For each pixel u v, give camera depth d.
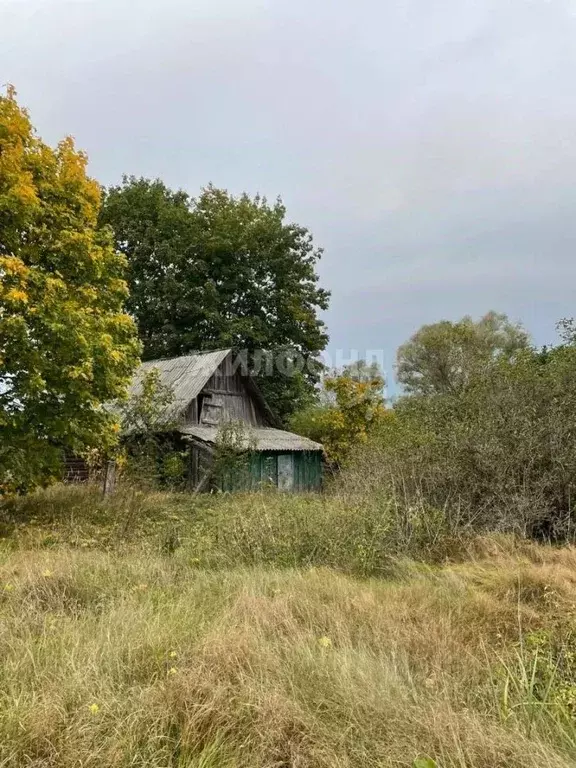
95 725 2.62
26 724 2.58
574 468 7.94
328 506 8.12
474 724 2.60
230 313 24.83
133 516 9.41
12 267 8.42
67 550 6.61
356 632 3.90
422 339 29.27
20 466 8.91
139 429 13.95
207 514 9.33
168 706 2.76
